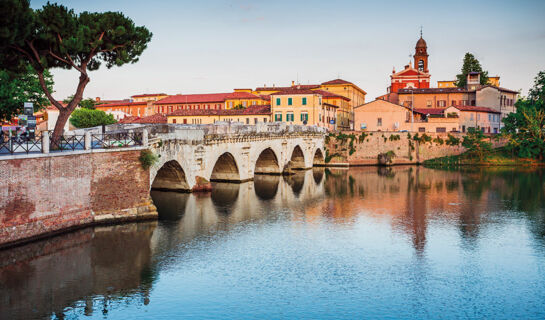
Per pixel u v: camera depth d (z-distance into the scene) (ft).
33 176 118.01
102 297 97.60
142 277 108.17
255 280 108.47
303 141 318.65
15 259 114.01
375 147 365.20
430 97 444.14
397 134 366.43
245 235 143.54
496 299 101.19
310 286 105.81
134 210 146.10
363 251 131.13
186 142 188.75
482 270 117.60
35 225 119.24
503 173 305.32
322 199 207.51
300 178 278.87
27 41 129.80
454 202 203.92
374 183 261.24
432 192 230.48
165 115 422.00
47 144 121.08
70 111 141.90
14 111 183.32
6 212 112.37
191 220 157.79
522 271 117.08
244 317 90.74
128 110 590.55
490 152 359.05
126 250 124.57
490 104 425.69
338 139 363.76
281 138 282.36
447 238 144.97
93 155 134.62
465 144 358.64
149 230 143.02
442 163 360.69
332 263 120.88
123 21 145.48
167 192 201.16
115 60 153.58
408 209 187.93
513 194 224.53
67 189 127.85
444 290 105.40
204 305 95.20
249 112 393.70
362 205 195.42
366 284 107.86
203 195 198.80
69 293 98.63
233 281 107.65
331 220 166.61
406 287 106.52
